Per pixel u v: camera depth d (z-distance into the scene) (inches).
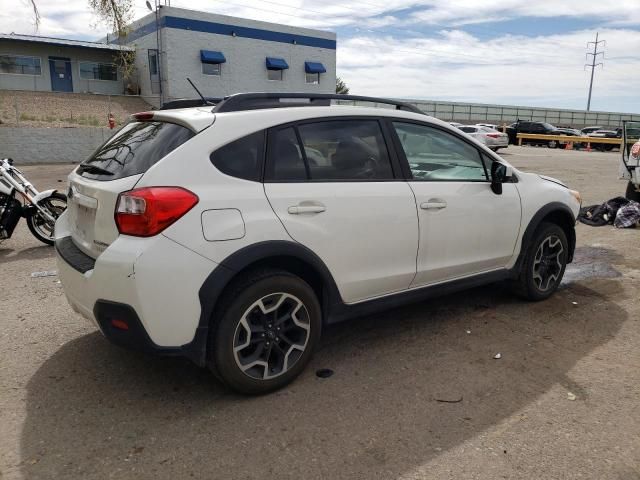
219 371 118.9
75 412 119.0
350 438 109.3
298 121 129.9
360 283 137.3
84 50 1238.3
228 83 1221.7
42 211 261.3
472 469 99.9
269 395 126.3
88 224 123.9
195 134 116.5
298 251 122.7
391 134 145.9
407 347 152.2
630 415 117.7
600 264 238.8
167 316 108.8
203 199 111.9
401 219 141.4
